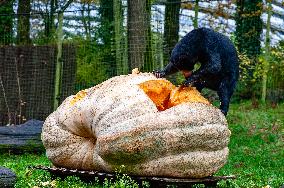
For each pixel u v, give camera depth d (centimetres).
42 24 2534
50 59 1814
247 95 2231
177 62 843
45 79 1820
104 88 823
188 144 763
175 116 759
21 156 1410
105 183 771
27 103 1839
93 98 822
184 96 805
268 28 2005
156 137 749
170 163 763
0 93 1852
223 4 2467
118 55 1658
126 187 740
